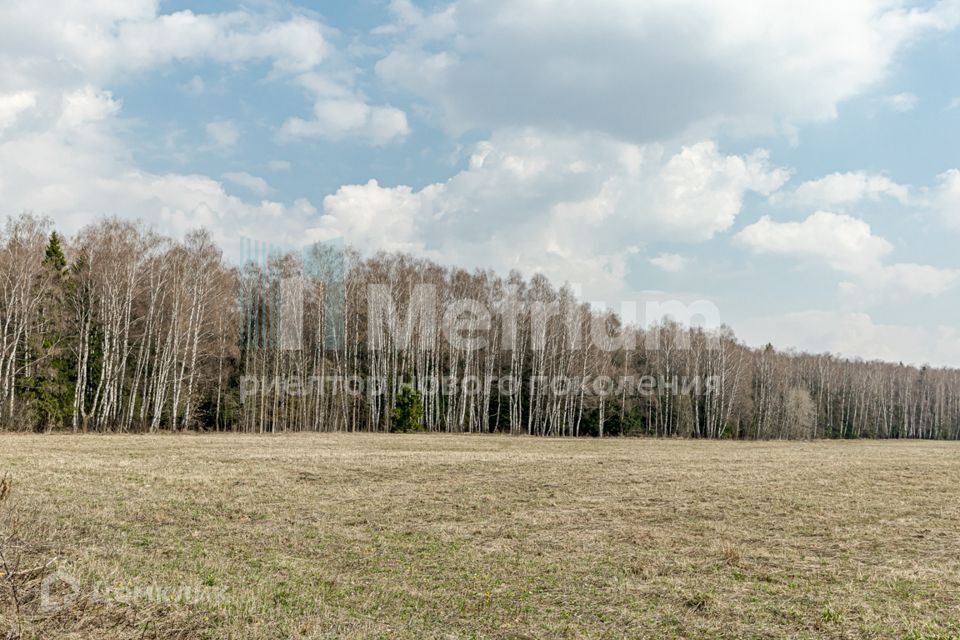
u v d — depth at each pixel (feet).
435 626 29.01
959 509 63.67
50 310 138.62
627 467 95.76
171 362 152.97
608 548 45.01
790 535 50.57
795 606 32.94
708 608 32.45
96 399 138.62
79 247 153.58
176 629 25.70
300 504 57.06
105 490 57.47
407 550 42.78
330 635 26.61
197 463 81.46
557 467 92.94
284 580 34.65
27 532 38.32
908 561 42.70
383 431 180.96
